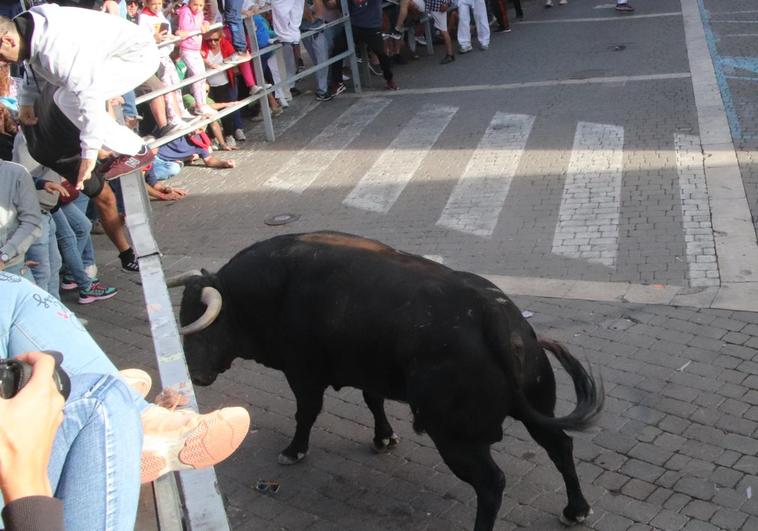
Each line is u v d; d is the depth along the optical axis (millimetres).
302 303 4938
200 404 6469
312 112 13828
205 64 11938
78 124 6094
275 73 13344
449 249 8617
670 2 18391
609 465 5270
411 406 4480
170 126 10992
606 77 13516
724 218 8430
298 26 13164
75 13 5891
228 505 5324
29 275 6723
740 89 12164
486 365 4215
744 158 9781
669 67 13648
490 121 12203
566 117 11938
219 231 9797
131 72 6020
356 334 4664
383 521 5066
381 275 4664
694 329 6672
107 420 1882
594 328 6867
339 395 6391
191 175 11633
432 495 5254
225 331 5312
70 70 5758
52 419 1611
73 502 1809
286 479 5531
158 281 3605
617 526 4758
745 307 6875
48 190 7121
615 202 9109
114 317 8008
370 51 15438
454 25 17078
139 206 5391
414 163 11039
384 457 5660
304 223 9742
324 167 11375
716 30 15641
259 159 11977
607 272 7758
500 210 9320
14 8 10023
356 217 9695
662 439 5457
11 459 1547
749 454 5234
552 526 4828
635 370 6234
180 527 2281
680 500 4910
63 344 2301
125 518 1854
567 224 8789
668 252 7945
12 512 1527
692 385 5980
